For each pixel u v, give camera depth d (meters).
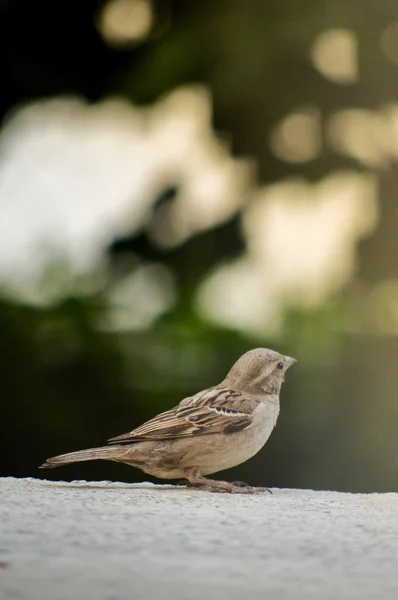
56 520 6.27
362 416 15.45
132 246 17.88
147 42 17.91
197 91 17.89
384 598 4.88
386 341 15.75
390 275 17.41
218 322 16.22
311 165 17.83
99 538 5.84
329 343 15.77
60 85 18.11
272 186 18.06
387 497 8.92
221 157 18.11
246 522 6.56
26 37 17.89
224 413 8.95
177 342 15.68
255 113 17.67
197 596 4.82
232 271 18.05
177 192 18.14
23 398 15.23
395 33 17.25
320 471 15.23
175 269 17.92
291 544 5.93
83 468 15.12
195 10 17.55
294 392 15.39
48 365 15.30
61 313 15.88
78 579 5.00
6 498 7.07
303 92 17.47
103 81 18.05
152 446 8.84
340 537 6.16
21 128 18.22
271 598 4.84
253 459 15.09
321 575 5.26
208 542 5.89
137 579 5.04
